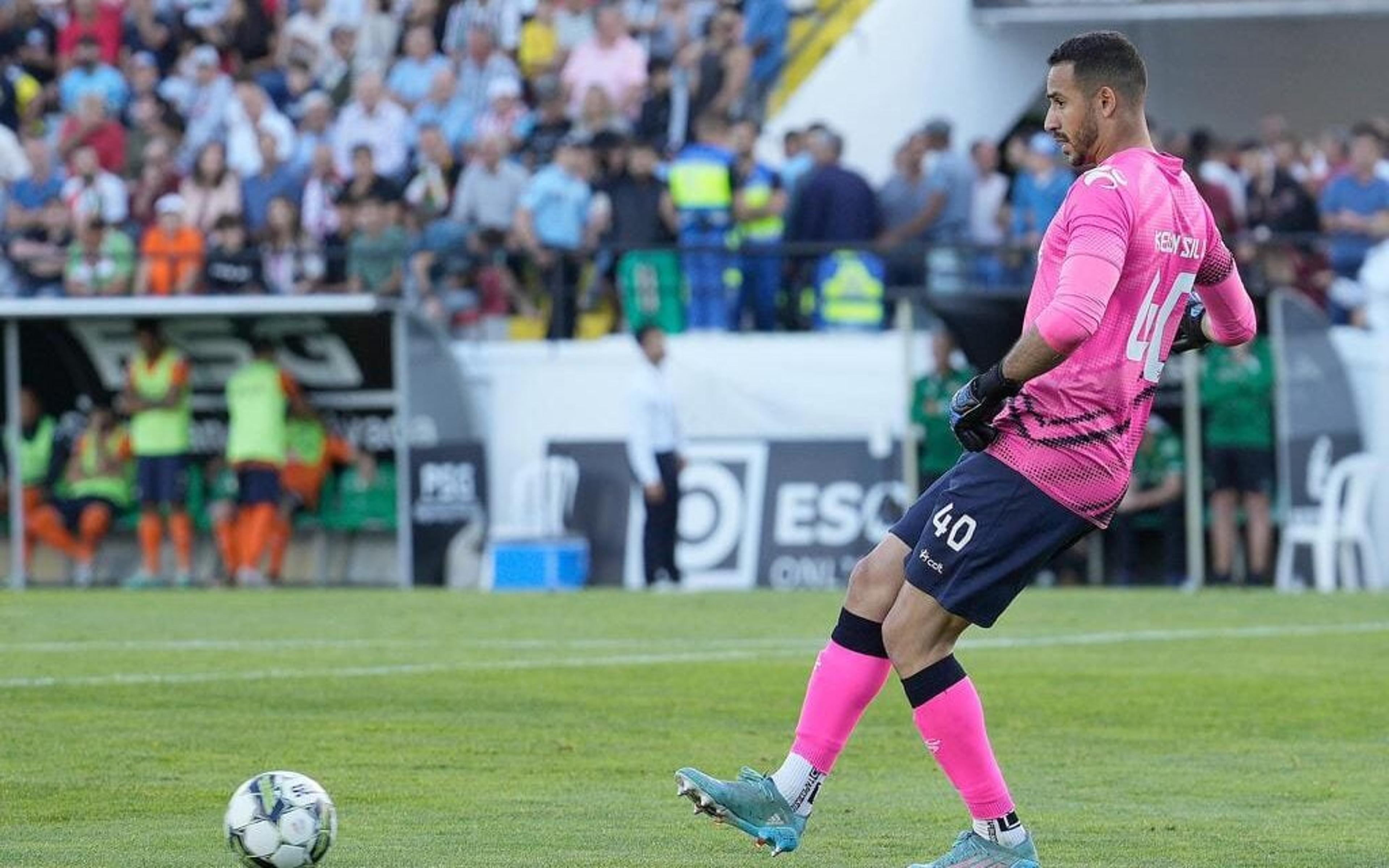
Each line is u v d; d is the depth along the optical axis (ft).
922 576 67.51
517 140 243.60
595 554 220.02
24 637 156.15
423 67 261.65
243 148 256.11
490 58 257.75
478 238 230.68
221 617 174.60
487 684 126.52
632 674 131.85
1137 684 126.82
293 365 225.35
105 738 104.47
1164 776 94.58
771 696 121.39
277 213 234.99
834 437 216.54
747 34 248.52
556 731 107.76
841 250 215.51
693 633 158.92
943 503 67.46
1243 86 265.34
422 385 222.28
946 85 247.29
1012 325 203.31
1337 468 203.92
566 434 223.30
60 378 228.43
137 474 225.35
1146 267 66.49
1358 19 263.08
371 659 140.46
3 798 87.40
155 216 249.14
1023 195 220.02
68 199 248.52
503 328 229.86
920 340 215.10
